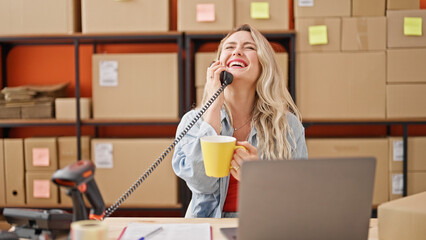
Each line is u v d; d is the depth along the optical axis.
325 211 0.88
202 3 2.70
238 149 1.12
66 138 2.83
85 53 3.25
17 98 2.79
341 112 2.70
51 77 3.26
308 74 2.70
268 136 1.62
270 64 1.67
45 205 2.83
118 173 2.78
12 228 1.11
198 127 1.58
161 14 2.72
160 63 2.75
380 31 2.67
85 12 2.73
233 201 1.55
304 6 2.68
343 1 2.67
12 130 3.26
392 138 2.72
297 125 1.71
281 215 0.87
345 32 2.68
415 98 2.68
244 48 1.66
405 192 2.71
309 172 0.86
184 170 1.49
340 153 2.72
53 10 2.75
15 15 2.76
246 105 1.69
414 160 2.72
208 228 1.14
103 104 2.79
